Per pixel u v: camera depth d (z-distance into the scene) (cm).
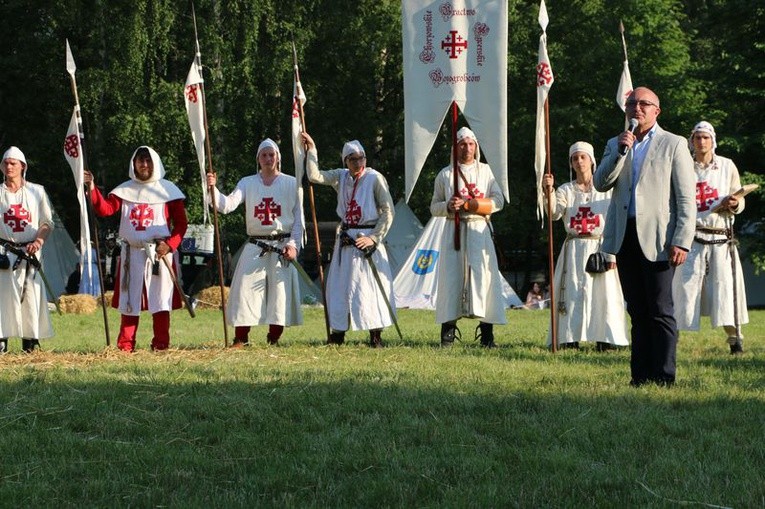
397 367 1007
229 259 3591
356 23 3609
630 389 861
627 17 3734
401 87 3850
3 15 3597
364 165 1347
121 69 3300
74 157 1238
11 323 1271
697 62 4538
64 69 3538
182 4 3372
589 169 1361
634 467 612
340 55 3672
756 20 3469
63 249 3434
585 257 1349
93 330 1992
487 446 668
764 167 3528
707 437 684
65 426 729
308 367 1010
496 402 794
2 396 825
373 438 687
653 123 896
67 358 1112
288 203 1320
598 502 546
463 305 1348
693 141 1316
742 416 746
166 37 3288
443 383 892
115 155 3397
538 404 787
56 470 617
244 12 3372
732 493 559
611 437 684
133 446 672
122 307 1230
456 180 1339
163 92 3281
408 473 604
